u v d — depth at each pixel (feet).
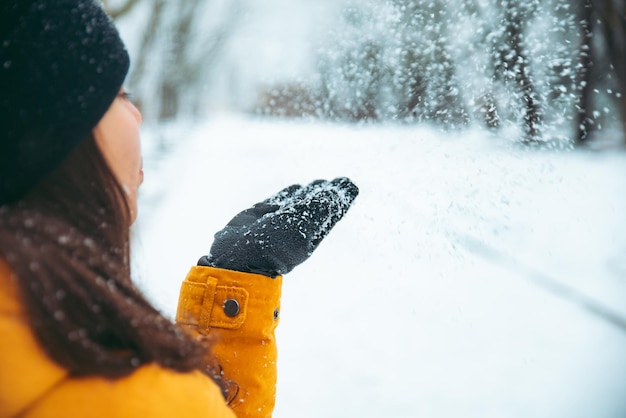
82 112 1.78
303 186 3.52
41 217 1.71
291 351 10.73
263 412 2.80
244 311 2.80
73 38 1.79
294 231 2.94
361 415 8.76
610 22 9.46
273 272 2.90
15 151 1.72
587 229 15.28
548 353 10.38
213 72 34.73
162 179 24.41
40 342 1.58
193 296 2.85
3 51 1.72
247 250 2.88
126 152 1.99
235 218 3.30
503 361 10.16
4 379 1.54
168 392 1.74
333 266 13.91
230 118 35.19
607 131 11.00
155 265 14.12
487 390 9.32
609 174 11.73
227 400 2.67
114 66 1.87
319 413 8.80
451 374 9.84
